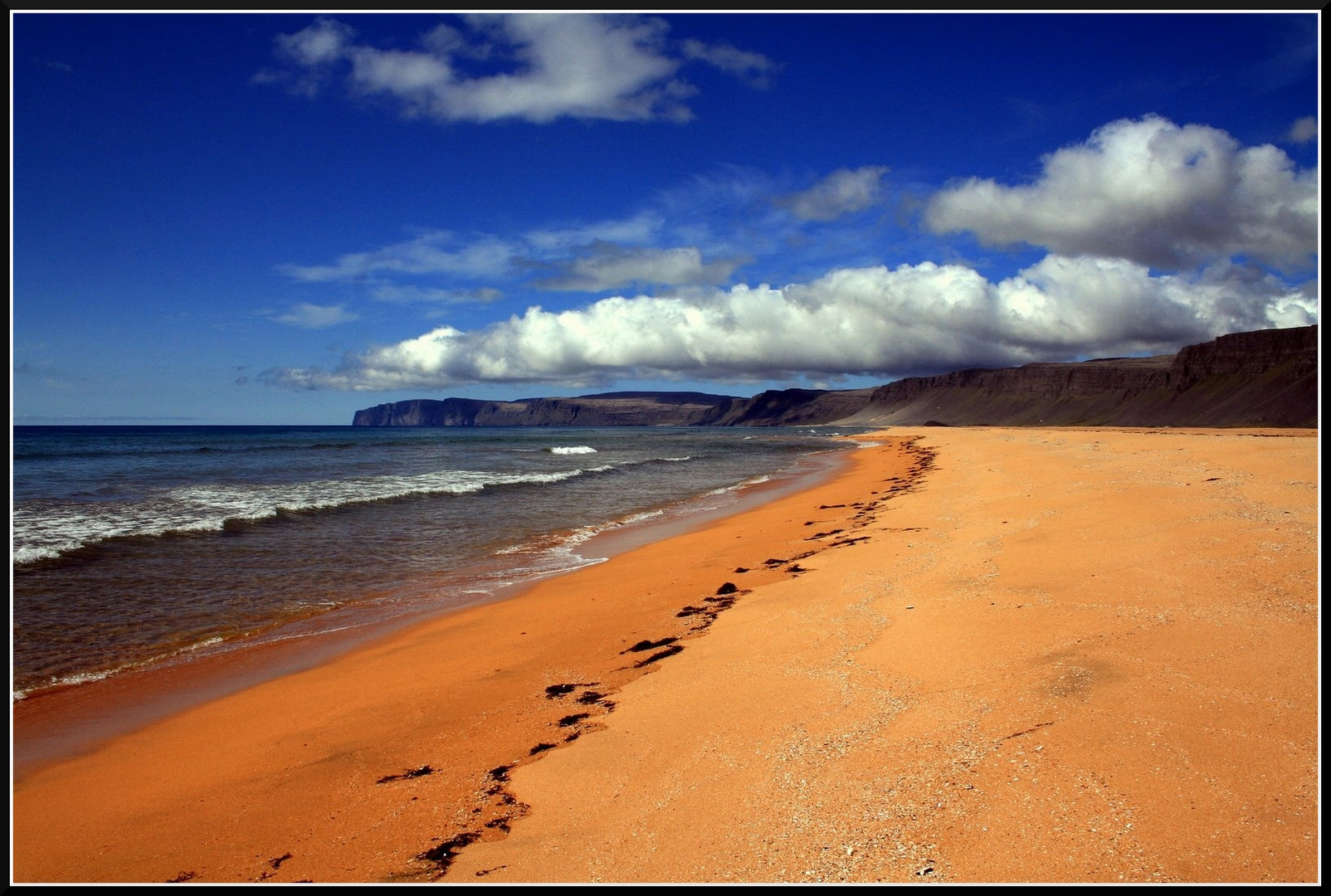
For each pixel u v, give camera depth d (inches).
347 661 381.1
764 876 162.1
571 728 267.3
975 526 570.3
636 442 4384.8
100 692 340.2
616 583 524.7
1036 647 277.6
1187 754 187.9
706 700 275.9
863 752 214.4
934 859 159.3
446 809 215.9
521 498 1117.1
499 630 421.7
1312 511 455.5
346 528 795.4
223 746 279.6
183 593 515.2
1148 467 854.5
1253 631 267.0
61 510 866.8
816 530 688.4
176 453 2321.6
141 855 202.1
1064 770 186.7
